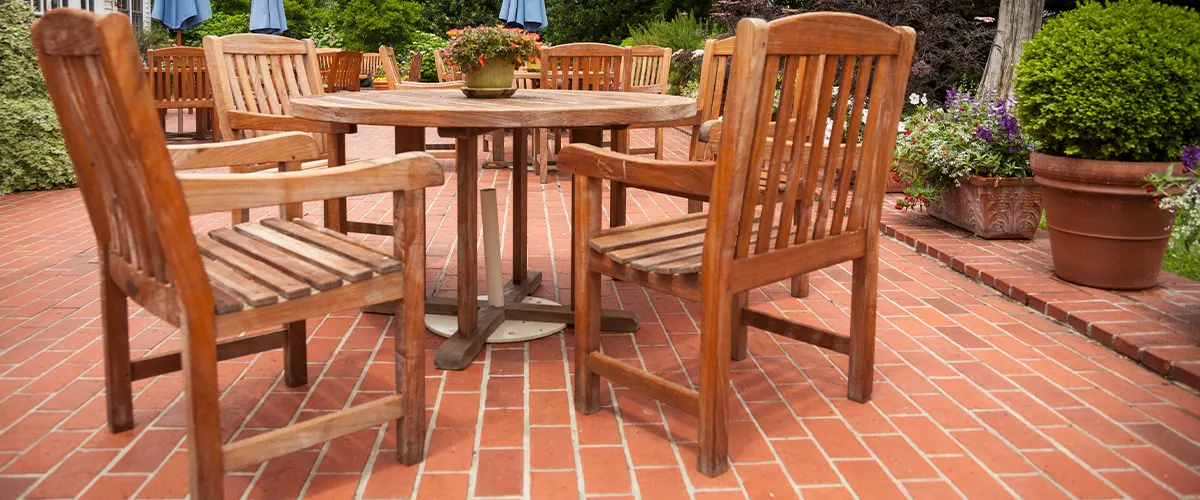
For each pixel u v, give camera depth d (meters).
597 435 2.29
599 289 2.34
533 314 3.18
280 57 3.81
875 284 2.47
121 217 1.86
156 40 13.26
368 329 3.13
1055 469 2.14
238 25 19.25
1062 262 3.77
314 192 1.76
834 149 2.21
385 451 2.18
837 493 2.01
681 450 2.21
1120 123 3.35
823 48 1.99
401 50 20.02
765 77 1.89
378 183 1.85
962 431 2.36
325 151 3.97
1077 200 3.58
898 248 4.67
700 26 14.70
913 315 3.44
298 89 3.87
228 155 2.26
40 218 5.12
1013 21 6.79
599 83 5.68
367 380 2.65
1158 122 3.33
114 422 2.23
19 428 2.27
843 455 2.20
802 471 2.11
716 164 1.90
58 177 6.13
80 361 2.77
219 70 3.38
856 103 2.21
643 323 3.29
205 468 1.69
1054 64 3.54
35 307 3.35
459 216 2.81
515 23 8.32
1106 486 2.06
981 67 8.35
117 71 1.42
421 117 2.44
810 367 2.84
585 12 23.09
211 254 2.02
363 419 1.96
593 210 2.28
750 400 2.56
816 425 2.39
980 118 4.80
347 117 2.52
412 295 1.97
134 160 1.58
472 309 2.89
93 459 2.10
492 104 2.74
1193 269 4.07
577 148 2.23
